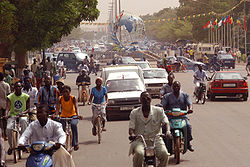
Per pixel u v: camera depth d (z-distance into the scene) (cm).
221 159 1167
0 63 2731
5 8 2603
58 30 2923
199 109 2261
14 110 1259
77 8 3319
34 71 3378
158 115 891
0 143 804
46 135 864
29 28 2822
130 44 9919
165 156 880
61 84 1465
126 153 1291
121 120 1984
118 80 2139
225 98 2798
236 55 7975
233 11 11219
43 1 2812
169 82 1428
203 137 1495
